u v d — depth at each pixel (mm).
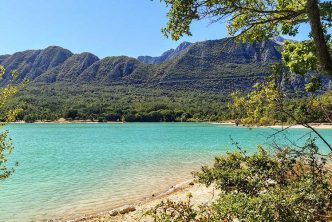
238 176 6562
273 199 5016
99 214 16016
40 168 31750
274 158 6520
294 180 6129
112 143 62031
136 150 48125
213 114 195375
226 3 5906
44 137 80812
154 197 19094
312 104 5738
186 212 5418
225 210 5113
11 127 138125
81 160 37469
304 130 63812
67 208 17328
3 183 24078
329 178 6090
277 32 6887
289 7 6477
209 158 37312
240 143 57656
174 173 27453
